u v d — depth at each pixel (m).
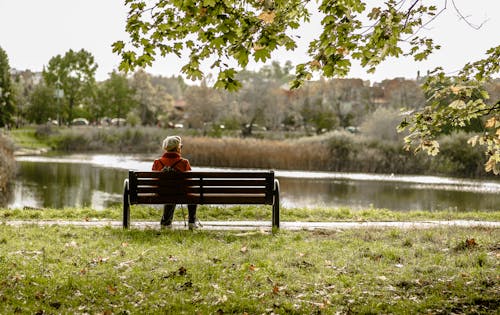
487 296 5.43
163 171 9.04
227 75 6.08
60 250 7.23
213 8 5.61
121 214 11.02
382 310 5.11
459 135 35.44
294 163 37.28
